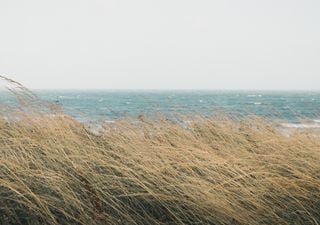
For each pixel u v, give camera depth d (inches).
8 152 197.5
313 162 216.4
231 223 172.4
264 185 190.4
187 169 200.7
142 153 206.7
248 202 181.8
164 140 246.7
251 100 3016.7
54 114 249.0
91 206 170.9
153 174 187.6
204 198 174.6
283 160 216.5
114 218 168.1
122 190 180.2
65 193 171.0
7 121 236.2
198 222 171.8
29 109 240.1
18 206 168.2
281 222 174.7
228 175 195.6
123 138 239.8
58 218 165.5
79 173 178.5
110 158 197.5
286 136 269.9
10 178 175.9
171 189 181.3
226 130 285.1
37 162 186.7
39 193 172.6
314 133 281.7
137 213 173.9
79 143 212.7
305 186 196.4
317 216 181.2
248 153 228.1
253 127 300.5
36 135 215.9
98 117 277.1
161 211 179.6
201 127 289.7
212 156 206.4
